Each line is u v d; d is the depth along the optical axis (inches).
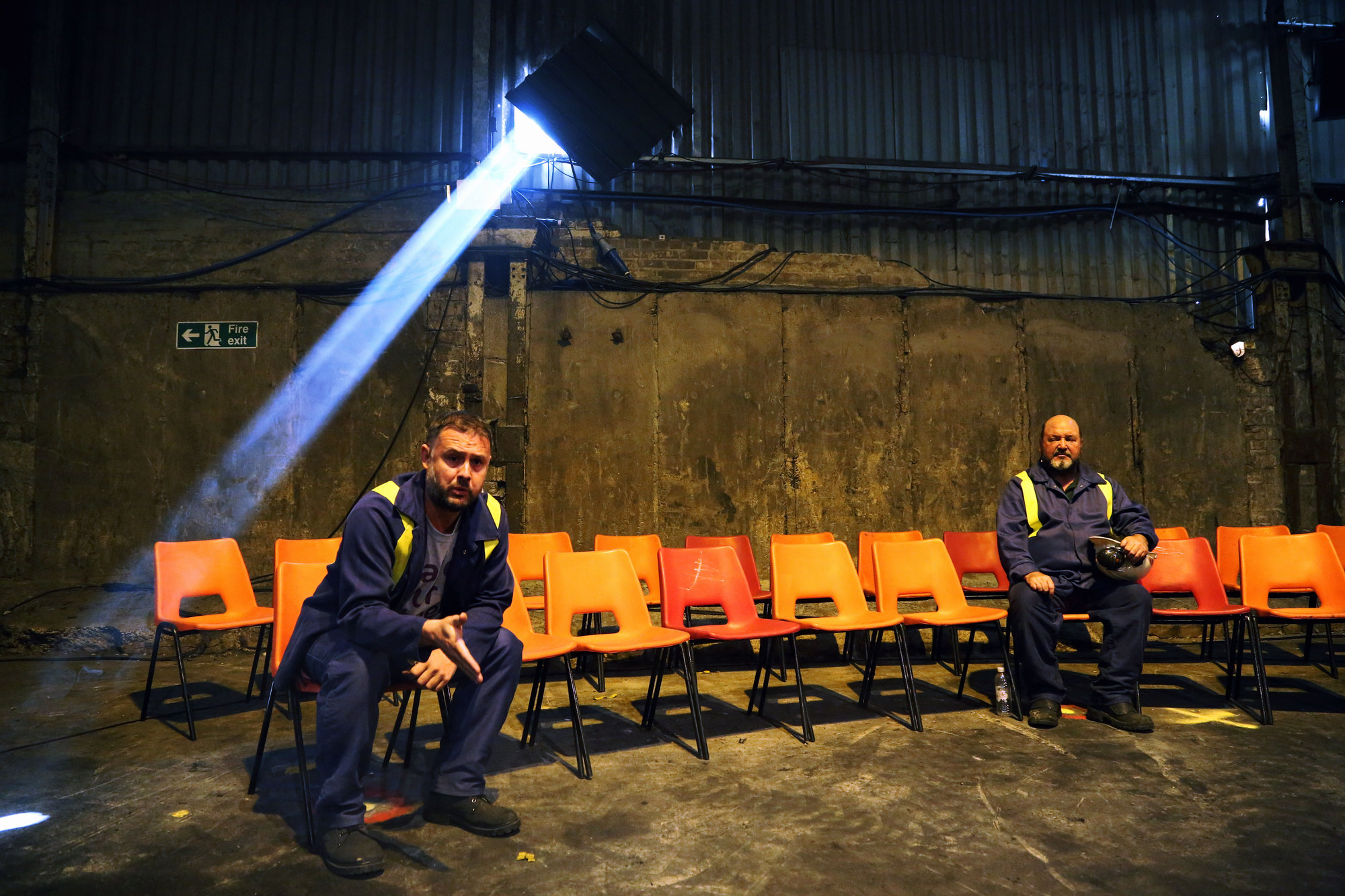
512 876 85.2
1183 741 133.1
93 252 249.0
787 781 114.4
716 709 155.3
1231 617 150.3
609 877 84.9
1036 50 296.5
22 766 121.3
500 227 255.6
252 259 251.0
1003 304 273.6
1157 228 292.5
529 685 177.9
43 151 247.3
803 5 286.0
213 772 118.2
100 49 262.5
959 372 269.3
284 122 264.2
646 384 256.7
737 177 276.8
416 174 264.4
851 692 169.5
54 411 242.1
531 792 110.2
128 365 244.8
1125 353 276.5
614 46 248.2
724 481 256.8
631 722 145.9
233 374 245.6
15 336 244.2
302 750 98.1
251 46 267.0
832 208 278.8
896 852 90.9
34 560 238.1
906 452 264.8
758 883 83.5
